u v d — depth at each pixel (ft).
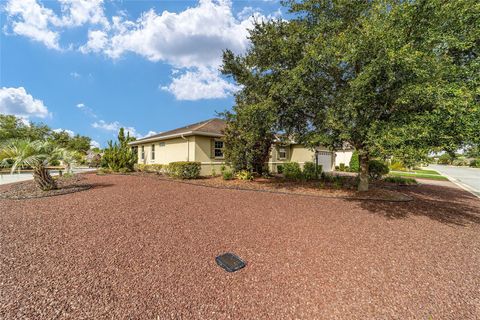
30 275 8.83
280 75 24.98
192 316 6.76
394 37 15.51
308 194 26.81
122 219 16.31
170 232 13.85
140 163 64.28
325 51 18.76
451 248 12.36
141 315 6.73
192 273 9.18
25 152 25.46
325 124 22.08
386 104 17.84
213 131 45.65
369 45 16.19
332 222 16.44
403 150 14.88
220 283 8.51
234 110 34.27
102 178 41.45
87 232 13.70
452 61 16.78
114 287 8.13
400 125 16.16
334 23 20.75
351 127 19.10
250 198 24.40
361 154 23.80
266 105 25.12
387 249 12.00
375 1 18.03
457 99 13.53
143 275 8.96
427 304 7.55
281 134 36.14
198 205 20.79
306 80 22.38
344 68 21.36
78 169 77.92
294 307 7.25
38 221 15.76
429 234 14.53
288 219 16.94
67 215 17.25
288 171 44.42
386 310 7.19
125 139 67.92
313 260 10.51
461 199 27.17
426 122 14.98
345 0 20.16
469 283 8.91
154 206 20.15
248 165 39.47
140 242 12.28
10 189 28.99
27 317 6.56
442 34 15.61
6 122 90.94
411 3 15.47
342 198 24.80
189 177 39.81
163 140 53.52
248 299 7.61
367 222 16.71
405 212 19.88
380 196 25.48
